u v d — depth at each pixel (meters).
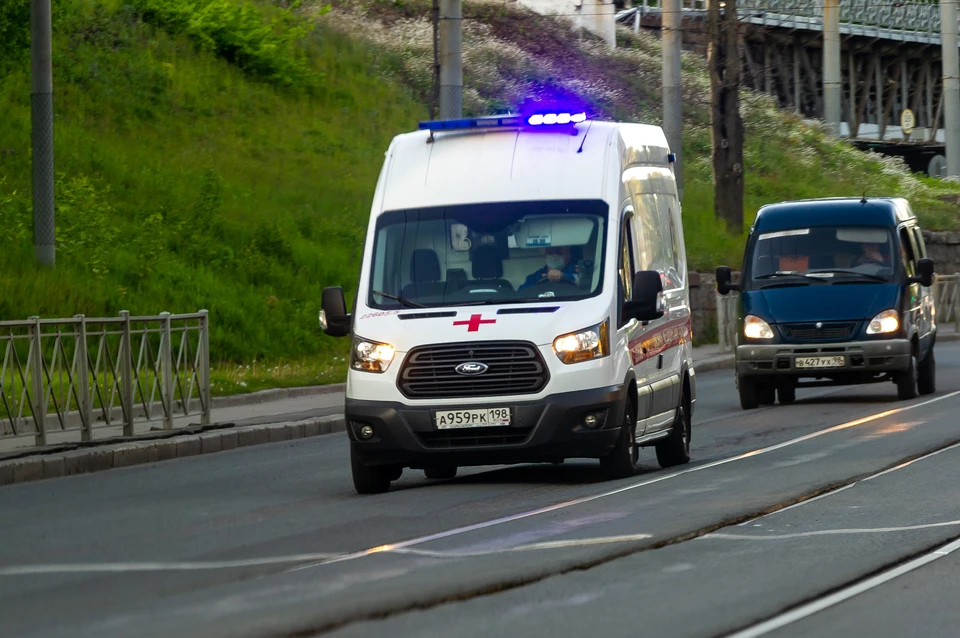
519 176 31.06
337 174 82.94
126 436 38.59
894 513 24.02
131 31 88.19
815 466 30.91
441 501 27.03
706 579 18.50
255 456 38.25
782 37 143.25
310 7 111.88
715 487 27.72
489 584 18.02
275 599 17.25
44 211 58.03
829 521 23.31
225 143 81.38
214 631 15.45
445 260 30.23
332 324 30.95
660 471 31.56
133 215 67.62
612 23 134.12
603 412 28.58
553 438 28.31
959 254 107.75
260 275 67.31
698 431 41.41
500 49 116.94
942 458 31.77
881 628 15.87
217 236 69.00
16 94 74.56
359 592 17.59
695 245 83.94
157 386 40.06
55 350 36.34
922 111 160.12
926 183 129.12
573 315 28.86
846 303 47.91
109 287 59.66
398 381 28.69
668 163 36.34
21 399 35.06
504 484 29.84
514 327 28.59
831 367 47.56
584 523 23.33
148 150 76.12
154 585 18.58
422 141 32.12
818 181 115.81
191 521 25.19
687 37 140.12
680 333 35.03
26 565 20.70
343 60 102.00
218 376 53.81
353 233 75.00
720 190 89.50
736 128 89.25
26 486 32.19
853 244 49.31
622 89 121.06
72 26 84.75
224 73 90.25
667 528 22.48
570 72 120.00
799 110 147.38
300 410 48.19
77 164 69.69
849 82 151.75
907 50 156.38
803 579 18.47
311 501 27.94
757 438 38.59
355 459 29.12
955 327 90.88
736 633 15.60
